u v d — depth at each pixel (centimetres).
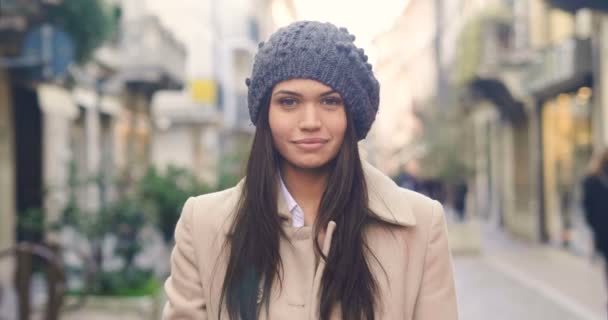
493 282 1042
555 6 997
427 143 2488
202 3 2847
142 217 723
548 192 1650
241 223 176
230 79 3391
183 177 939
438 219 184
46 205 1155
